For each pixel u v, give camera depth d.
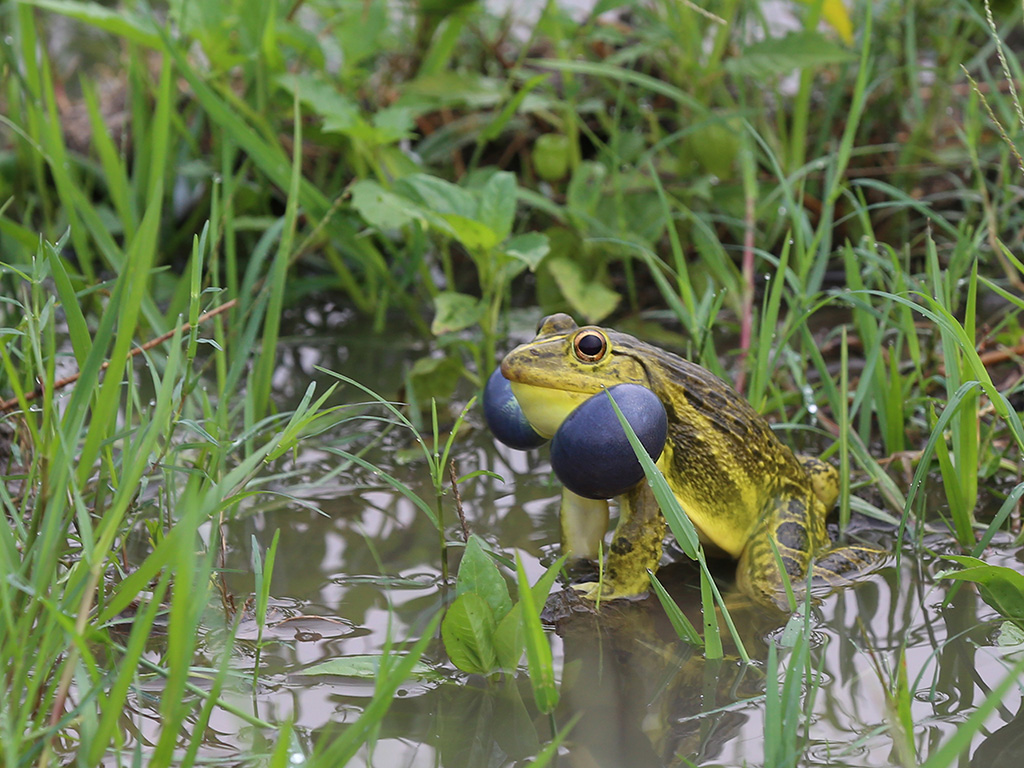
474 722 3.23
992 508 4.64
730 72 6.43
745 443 4.08
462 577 3.44
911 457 4.83
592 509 4.21
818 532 4.30
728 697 3.37
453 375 5.74
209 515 3.17
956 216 7.08
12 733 2.64
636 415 3.57
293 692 3.37
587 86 8.07
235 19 6.43
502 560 3.96
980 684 3.43
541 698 3.21
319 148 7.80
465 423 5.61
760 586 4.00
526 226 7.40
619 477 3.58
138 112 6.96
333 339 6.64
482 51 8.30
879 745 3.08
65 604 2.81
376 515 4.69
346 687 3.40
